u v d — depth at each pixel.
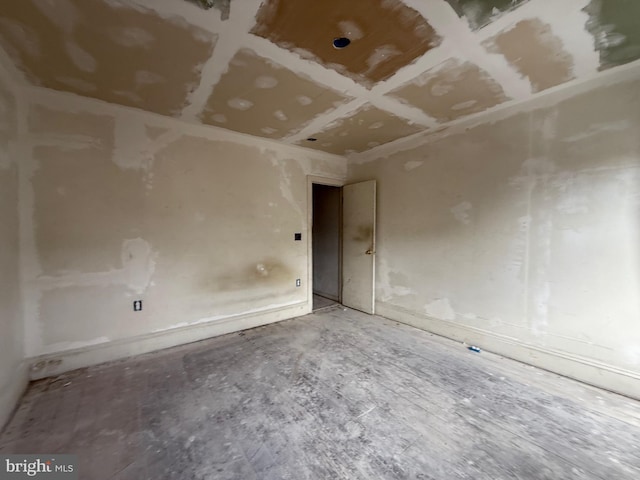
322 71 1.95
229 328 3.27
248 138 3.36
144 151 2.68
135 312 2.67
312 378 2.27
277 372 2.36
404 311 3.61
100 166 2.47
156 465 1.42
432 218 3.26
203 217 3.05
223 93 2.27
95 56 1.77
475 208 2.86
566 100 2.24
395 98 2.38
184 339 2.95
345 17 1.44
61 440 1.58
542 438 1.62
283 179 3.71
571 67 1.95
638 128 1.95
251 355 2.68
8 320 1.89
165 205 2.81
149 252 2.73
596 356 2.16
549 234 2.37
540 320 2.44
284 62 1.84
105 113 2.48
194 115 2.71
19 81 2.07
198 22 1.47
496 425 1.73
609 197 2.08
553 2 1.34
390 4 1.35
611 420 1.77
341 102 2.44
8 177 1.97
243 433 1.65
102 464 1.42
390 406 1.91
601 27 1.52
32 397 1.99
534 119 2.41
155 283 2.77
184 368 2.43
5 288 1.86
